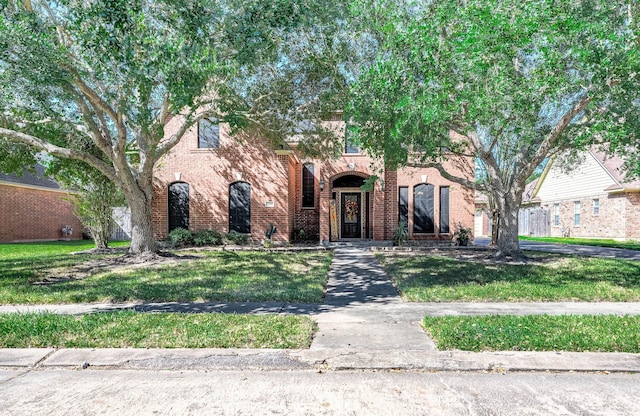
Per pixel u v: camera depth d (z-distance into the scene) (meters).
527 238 25.55
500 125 8.95
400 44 7.84
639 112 7.50
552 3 6.57
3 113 9.48
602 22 6.62
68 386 3.68
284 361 4.12
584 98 9.49
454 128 10.88
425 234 17.77
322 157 13.85
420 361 4.10
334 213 18.14
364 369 4.04
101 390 3.59
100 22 6.29
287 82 11.43
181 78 6.60
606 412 3.19
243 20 7.28
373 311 6.19
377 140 9.06
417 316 5.88
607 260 11.81
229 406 3.29
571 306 6.47
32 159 14.09
